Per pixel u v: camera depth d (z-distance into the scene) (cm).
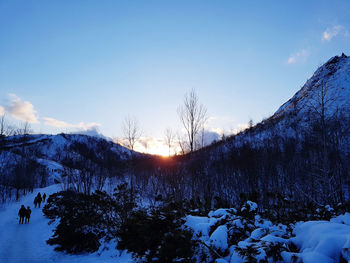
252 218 587
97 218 993
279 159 2617
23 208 1545
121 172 3384
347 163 1274
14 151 5041
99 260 754
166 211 635
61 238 921
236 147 3875
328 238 329
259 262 334
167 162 2595
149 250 554
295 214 724
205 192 1786
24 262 788
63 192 2234
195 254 450
